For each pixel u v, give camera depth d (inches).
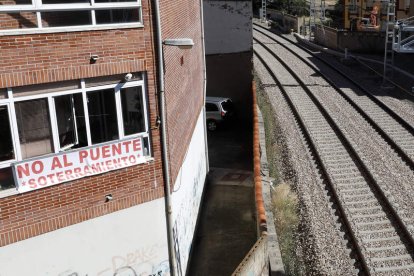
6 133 334.3
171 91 438.0
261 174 646.5
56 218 357.1
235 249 536.4
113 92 378.0
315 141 784.3
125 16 378.3
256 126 743.7
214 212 623.5
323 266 457.4
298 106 993.5
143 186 400.5
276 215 542.6
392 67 1241.4
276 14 2556.6
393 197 574.9
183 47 407.2
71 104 358.6
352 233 501.0
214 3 982.4
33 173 344.8
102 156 375.6
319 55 1604.3
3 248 337.1
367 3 2117.4
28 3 330.6
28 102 339.6
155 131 401.7
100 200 378.0
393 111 916.0
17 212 339.3
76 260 373.1
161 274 430.0
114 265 395.9
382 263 453.1
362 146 750.5
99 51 360.5
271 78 1256.2
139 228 405.4
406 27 1176.8
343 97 1067.3
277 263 451.5
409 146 743.7
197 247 542.9
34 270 353.4
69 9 344.2
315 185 627.5
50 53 338.6
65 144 361.4
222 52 1003.9
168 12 440.5
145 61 385.4
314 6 2107.5
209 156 829.2
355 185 616.4
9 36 320.8
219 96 1026.1
